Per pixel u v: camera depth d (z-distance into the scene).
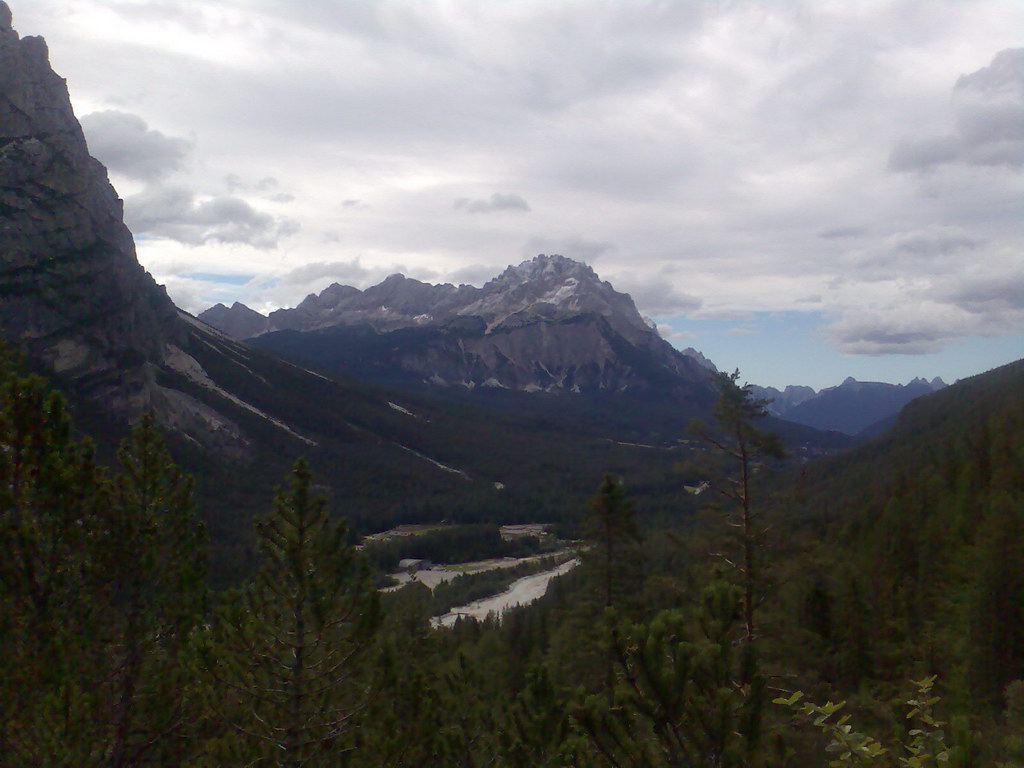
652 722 8.55
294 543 13.25
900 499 53.03
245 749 13.32
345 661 13.66
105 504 11.91
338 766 13.91
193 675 12.57
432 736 16.05
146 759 12.20
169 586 12.62
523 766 16.64
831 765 6.45
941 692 26.19
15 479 11.25
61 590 11.38
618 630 8.92
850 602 32.28
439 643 26.53
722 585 10.46
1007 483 43.88
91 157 155.25
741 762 8.28
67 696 10.46
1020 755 6.32
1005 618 27.16
